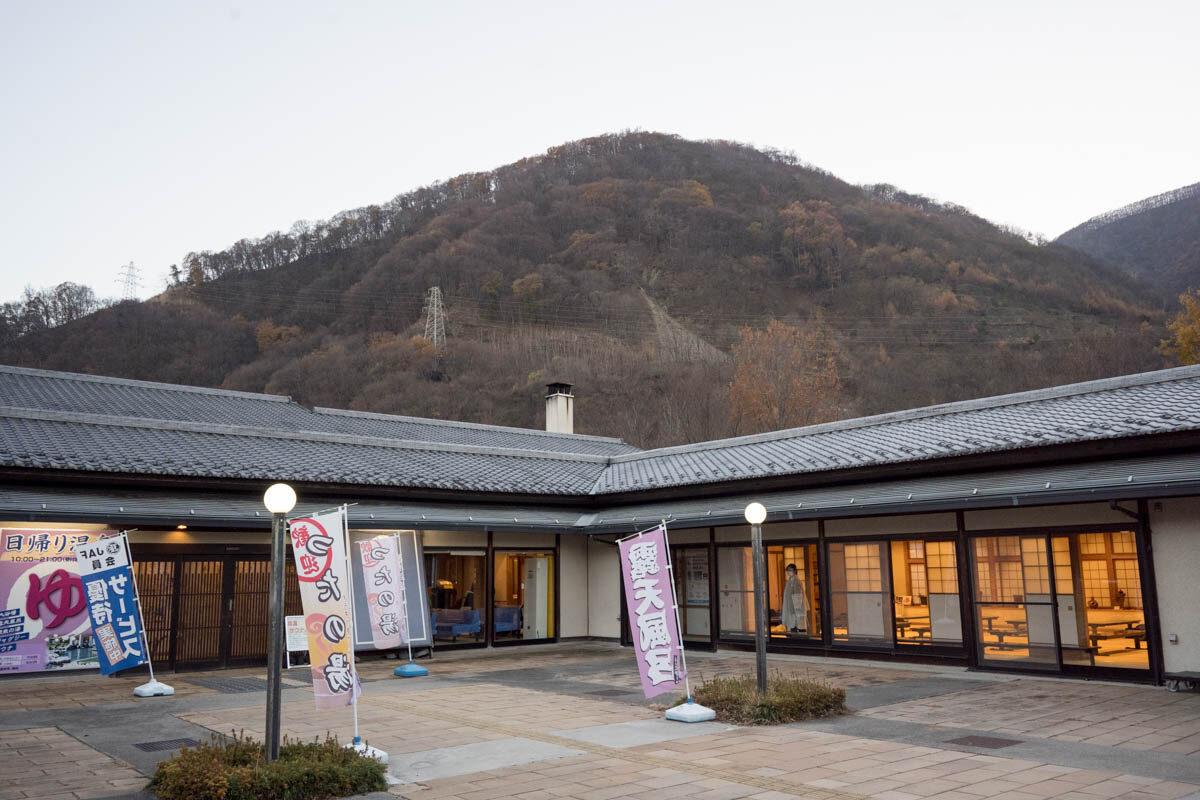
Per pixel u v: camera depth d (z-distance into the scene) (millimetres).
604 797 5688
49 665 11812
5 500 11125
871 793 5715
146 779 6277
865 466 13203
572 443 24891
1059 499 10250
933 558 12844
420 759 6918
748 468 15422
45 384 18125
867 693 10258
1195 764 6465
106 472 12219
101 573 10609
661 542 9016
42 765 6762
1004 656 11797
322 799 5734
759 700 8492
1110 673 10742
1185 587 10250
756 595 9102
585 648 16703
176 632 12812
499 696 10461
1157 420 10633
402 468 16172
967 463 12266
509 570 16953
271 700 6047
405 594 14766
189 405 19516
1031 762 6578
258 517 12898
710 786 5945
